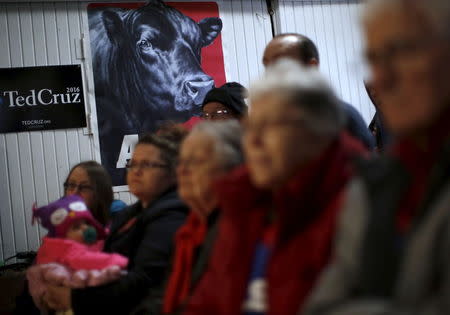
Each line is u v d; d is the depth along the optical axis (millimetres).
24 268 4180
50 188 5086
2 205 4992
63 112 5152
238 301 1521
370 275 1042
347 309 1041
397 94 1071
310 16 5746
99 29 5238
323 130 1387
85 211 2764
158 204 2545
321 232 1323
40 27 5164
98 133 5176
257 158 1430
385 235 1045
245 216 1574
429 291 962
